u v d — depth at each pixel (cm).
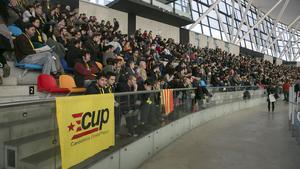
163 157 653
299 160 639
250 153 697
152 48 1399
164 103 780
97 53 855
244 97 1858
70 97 368
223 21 3328
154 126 710
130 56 1046
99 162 431
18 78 588
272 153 701
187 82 1073
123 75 723
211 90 1316
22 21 661
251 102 1984
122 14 1789
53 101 338
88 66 717
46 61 618
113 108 491
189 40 2436
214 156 664
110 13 1705
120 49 1047
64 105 356
